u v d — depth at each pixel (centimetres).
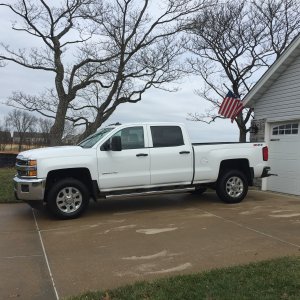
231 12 2384
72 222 894
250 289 494
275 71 1325
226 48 2434
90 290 520
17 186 918
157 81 2280
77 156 933
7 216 965
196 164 1046
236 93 2508
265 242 712
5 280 561
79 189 931
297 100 1269
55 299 500
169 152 1016
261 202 1120
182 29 2223
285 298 470
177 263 614
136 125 1003
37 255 666
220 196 1094
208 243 712
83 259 641
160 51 2241
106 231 806
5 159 2417
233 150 1087
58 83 2142
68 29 2116
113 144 955
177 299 474
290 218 904
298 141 1277
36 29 2039
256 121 1469
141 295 488
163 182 1013
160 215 950
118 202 1141
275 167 1371
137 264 613
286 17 2381
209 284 512
